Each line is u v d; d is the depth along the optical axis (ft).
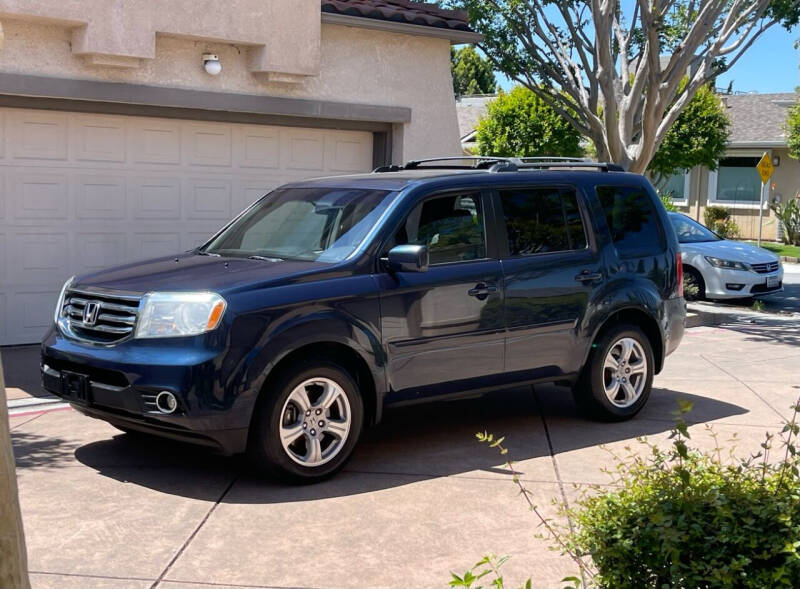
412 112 40.42
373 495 18.79
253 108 36.01
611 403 24.64
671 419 25.41
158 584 14.51
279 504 18.17
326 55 37.96
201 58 34.78
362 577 14.90
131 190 34.40
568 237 23.82
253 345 18.40
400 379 20.67
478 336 21.81
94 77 32.35
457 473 20.31
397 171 26.03
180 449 21.72
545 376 23.30
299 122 37.76
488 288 21.91
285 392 18.80
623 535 11.41
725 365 34.32
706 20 46.11
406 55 40.14
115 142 33.86
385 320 20.25
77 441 22.29
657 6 45.83
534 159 25.14
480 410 26.23
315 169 38.91
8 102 31.24
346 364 20.38
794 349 38.27
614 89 49.26
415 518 17.54
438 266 21.38
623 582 11.19
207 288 18.78
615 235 24.77
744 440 23.20
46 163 32.60
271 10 35.19
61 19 30.48
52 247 33.04
